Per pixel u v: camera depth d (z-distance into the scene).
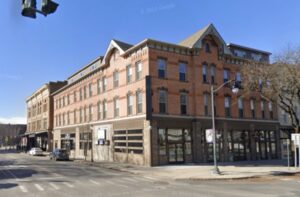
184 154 33.34
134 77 34.25
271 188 16.88
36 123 75.81
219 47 37.22
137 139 33.28
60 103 59.75
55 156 43.34
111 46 38.88
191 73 34.97
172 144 32.66
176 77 33.78
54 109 63.38
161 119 31.97
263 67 31.19
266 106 41.88
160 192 15.51
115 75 38.75
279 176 23.25
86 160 41.31
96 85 44.00
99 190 16.36
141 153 32.50
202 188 17.03
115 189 16.70
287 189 16.44
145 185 18.41
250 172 24.91
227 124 37.00
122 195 14.65
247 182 20.06
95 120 43.66
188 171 26.08
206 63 36.06
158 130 31.84
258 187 17.38
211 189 16.59
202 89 35.25
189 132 34.12
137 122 33.31
